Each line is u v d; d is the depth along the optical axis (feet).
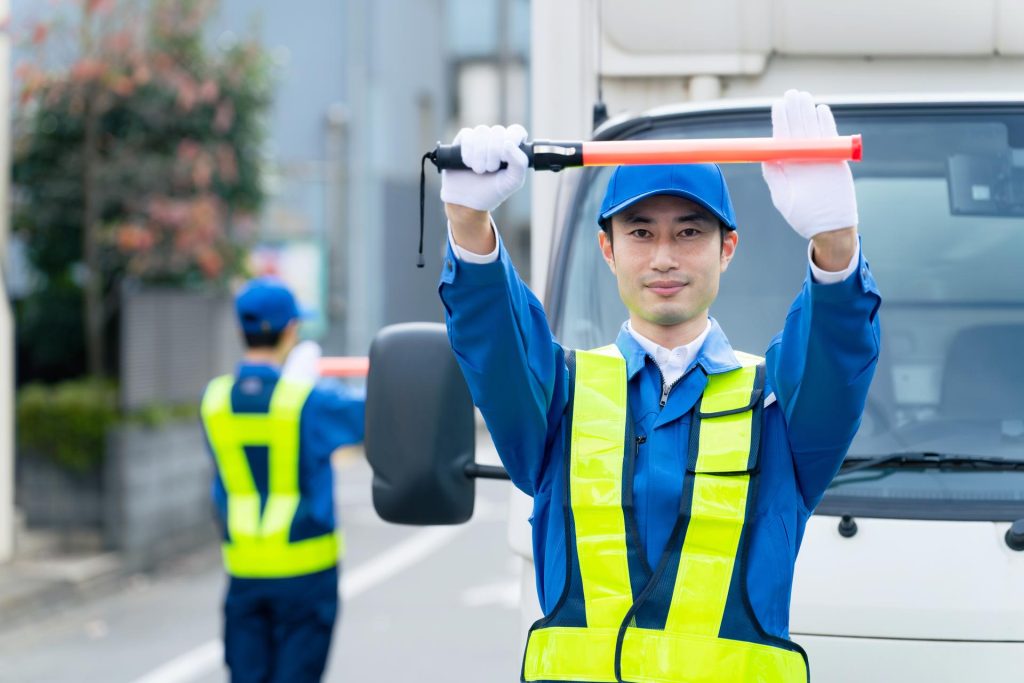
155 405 71.10
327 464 33.22
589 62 24.50
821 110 13.55
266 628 33.14
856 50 24.36
